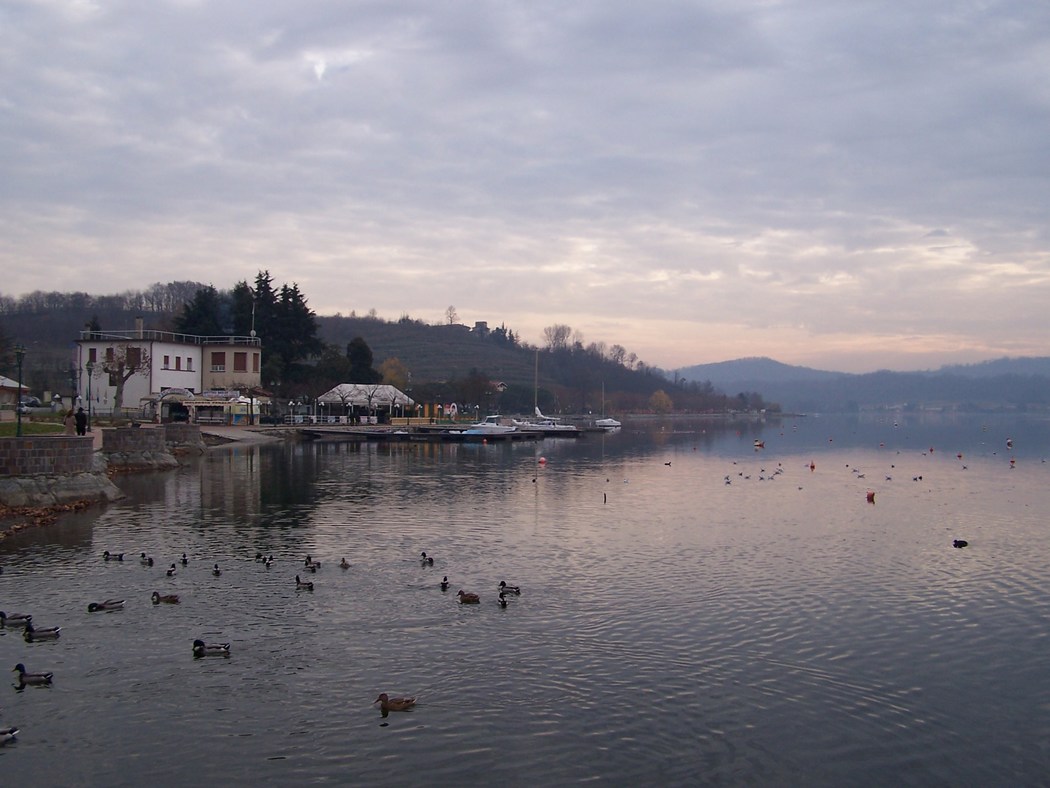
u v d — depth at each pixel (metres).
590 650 28.03
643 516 56.31
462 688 24.77
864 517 56.97
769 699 24.42
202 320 154.88
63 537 45.06
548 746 21.39
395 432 140.50
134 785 19.41
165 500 59.66
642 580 37.34
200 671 25.75
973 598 35.03
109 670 25.78
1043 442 170.38
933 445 158.62
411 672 25.88
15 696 23.94
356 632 29.42
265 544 43.94
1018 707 24.22
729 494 70.38
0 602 32.44
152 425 102.62
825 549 44.94
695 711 23.53
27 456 53.91
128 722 22.39
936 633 30.38
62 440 56.09
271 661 26.61
